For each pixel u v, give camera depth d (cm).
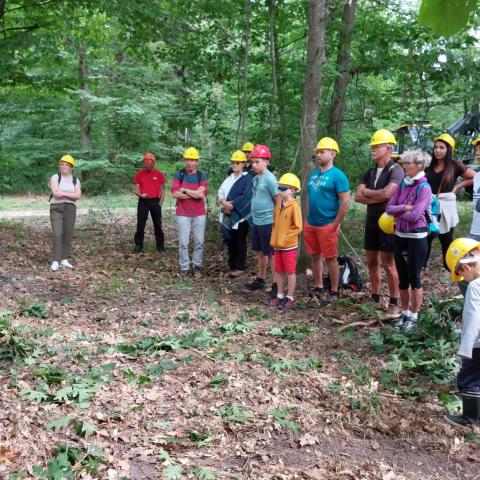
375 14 1036
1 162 1922
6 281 750
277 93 1050
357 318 607
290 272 652
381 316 588
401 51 1012
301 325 593
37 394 397
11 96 1881
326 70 844
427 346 504
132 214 1647
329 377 457
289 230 643
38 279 784
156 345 513
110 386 428
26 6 1203
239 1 1026
